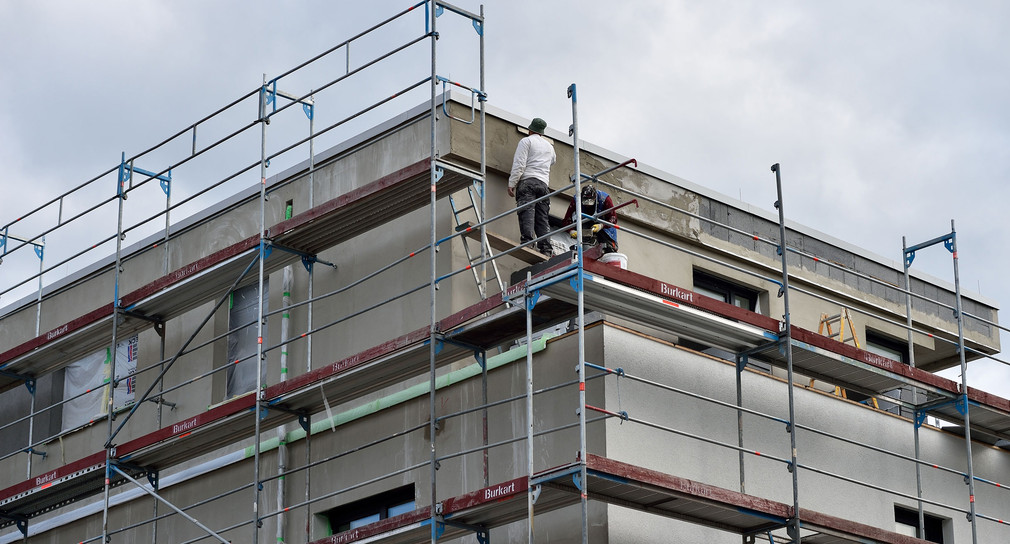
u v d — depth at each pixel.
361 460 30.00
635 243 33.41
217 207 36.53
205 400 34.53
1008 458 33.91
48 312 40.56
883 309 38.59
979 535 32.56
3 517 35.59
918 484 31.00
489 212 31.16
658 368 27.38
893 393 36.31
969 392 31.16
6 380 37.50
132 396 36.81
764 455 26.58
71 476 32.78
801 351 28.03
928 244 33.53
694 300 26.08
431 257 27.42
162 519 33.56
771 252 36.41
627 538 25.98
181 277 32.28
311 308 31.55
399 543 27.19
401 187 29.06
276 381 32.94
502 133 31.70
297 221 30.34
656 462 26.72
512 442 27.30
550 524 26.70
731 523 26.94
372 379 28.73
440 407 28.91
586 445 26.30
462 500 24.97
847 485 30.11
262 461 31.83
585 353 26.86
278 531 30.62
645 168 34.19
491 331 26.94
